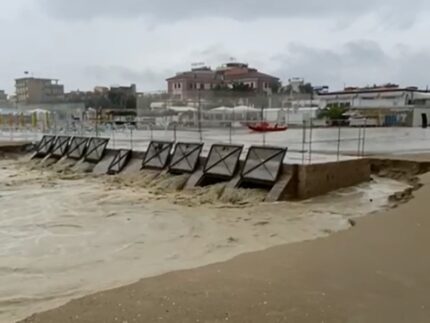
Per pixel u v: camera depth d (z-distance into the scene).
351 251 7.66
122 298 5.57
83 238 10.72
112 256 9.17
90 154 25.23
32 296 6.77
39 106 52.41
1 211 13.94
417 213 10.52
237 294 5.67
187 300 5.48
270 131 36.47
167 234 11.02
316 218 12.33
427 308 5.23
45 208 14.38
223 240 10.34
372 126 51.25
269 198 15.25
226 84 90.12
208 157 18.41
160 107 49.84
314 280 6.20
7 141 32.97
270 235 10.66
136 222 12.36
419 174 18.14
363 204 14.19
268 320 4.89
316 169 15.86
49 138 29.72
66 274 7.96
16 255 9.32
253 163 16.70
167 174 19.77
